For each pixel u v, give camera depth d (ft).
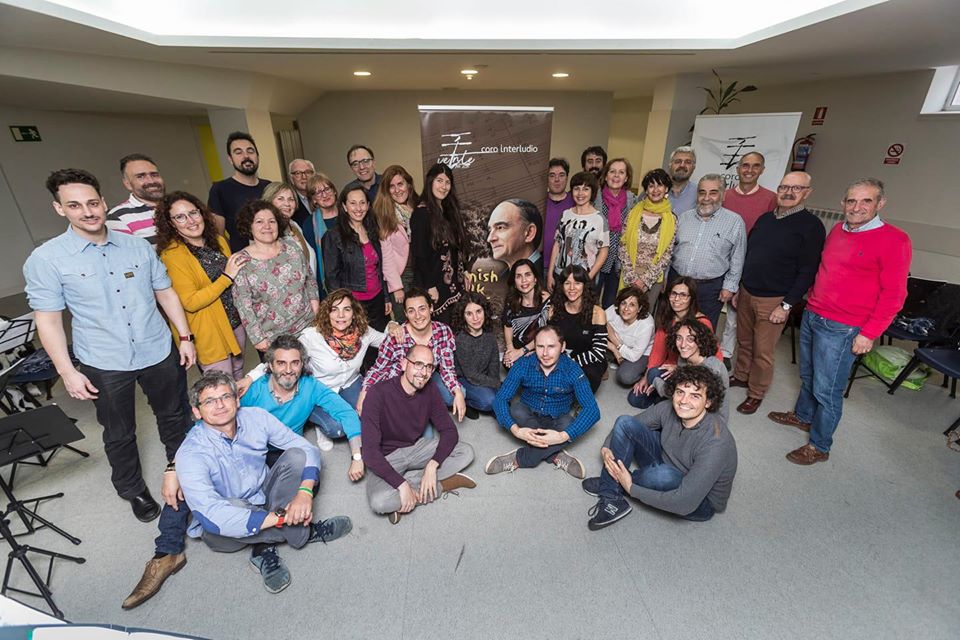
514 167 10.52
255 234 7.90
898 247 6.60
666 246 10.45
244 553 6.34
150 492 7.44
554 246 11.91
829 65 13.35
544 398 8.20
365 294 10.19
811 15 8.43
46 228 17.25
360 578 5.96
